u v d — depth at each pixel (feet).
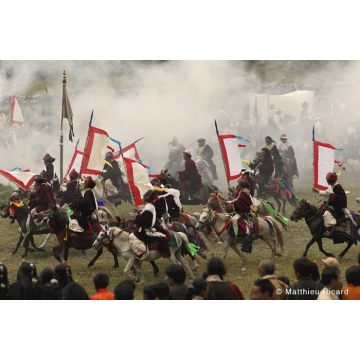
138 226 111.04
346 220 123.13
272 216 132.67
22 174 147.23
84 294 79.41
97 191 166.09
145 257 110.63
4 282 78.02
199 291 75.87
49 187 135.44
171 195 126.62
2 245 145.48
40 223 128.06
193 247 113.60
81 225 120.88
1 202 178.50
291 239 145.59
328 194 125.18
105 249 141.59
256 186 169.17
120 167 170.81
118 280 115.44
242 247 123.85
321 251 125.80
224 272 79.25
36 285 79.30
